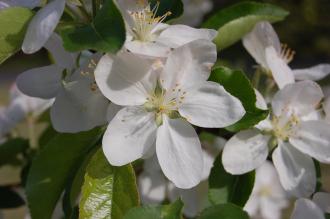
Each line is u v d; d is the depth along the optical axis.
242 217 0.26
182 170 0.27
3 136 0.41
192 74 0.27
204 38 0.28
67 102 0.28
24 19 0.27
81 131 0.28
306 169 0.30
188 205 0.34
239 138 0.30
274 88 0.33
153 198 0.34
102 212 0.26
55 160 0.29
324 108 0.31
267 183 0.46
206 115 0.27
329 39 1.67
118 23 0.25
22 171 0.36
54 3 0.26
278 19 0.32
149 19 0.28
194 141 0.27
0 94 1.38
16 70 1.71
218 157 0.30
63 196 0.30
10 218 0.61
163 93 0.27
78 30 0.25
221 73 0.28
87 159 0.28
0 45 0.27
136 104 0.27
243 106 0.28
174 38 0.28
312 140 0.30
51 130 0.36
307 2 1.54
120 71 0.27
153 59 0.27
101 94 0.28
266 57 0.31
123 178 0.27
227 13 0.32
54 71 0.30
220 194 0.29
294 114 0.30
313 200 0.28
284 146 0.30
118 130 0.27
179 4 0.31
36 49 0.25
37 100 0.40
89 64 0.28
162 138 0.27
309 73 0.33
